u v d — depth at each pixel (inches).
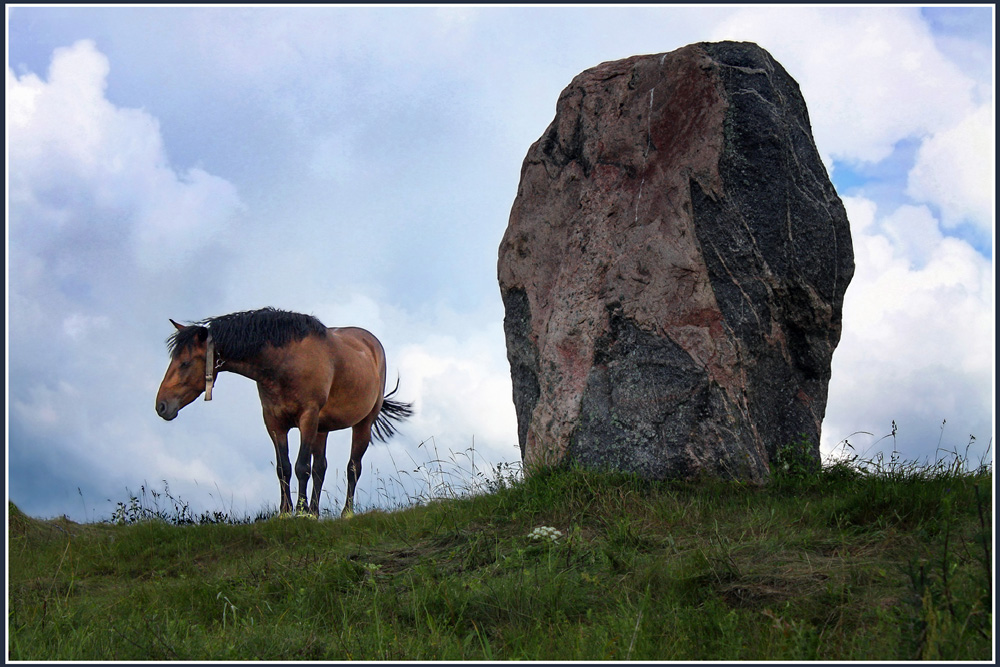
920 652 149.9
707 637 172.7
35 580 263.7
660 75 319.0
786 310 308.0
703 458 282.0
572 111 339.6
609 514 253.8
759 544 220.7
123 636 186.7
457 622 189.6
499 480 302.5
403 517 297.6
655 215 306.8
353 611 204.5
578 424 301.4
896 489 240.2
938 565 189.6
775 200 305.6
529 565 227.0
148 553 290.5
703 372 289.3
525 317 343.0
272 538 294.2
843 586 189.9
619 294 305.9
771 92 316.2
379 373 422.3
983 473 257.9
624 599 197.5
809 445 299.4
